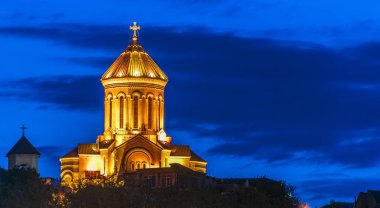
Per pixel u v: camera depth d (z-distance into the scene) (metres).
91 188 175.75
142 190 180.62
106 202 173.50
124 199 176.00
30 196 169.50
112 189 176.88
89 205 173.50
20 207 166.38
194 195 180.75
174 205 179.12
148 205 177.88
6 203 166.00
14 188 171.62
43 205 169.75
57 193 178.12
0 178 179.38
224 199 183.38
